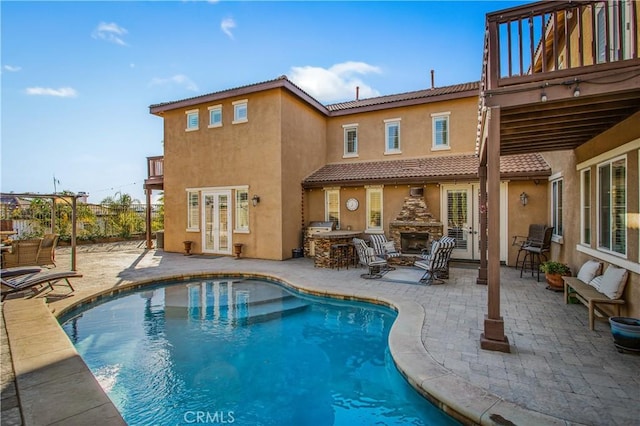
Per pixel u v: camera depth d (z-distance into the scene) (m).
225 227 14.70
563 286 8.04
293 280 9.75
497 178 4.85
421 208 12.48
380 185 13.82
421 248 12.34
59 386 3.76
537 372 4.21
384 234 13.70
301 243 14.63
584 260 7.52
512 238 11.52
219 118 14.91
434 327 5.83
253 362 5.50
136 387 4.76
